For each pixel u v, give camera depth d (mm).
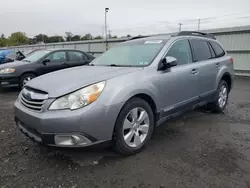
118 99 2645
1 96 6957
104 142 2605
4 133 3742
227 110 5180
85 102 2451
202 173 2523
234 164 2713
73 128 2381
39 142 2551
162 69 3328
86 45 22641
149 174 2520
